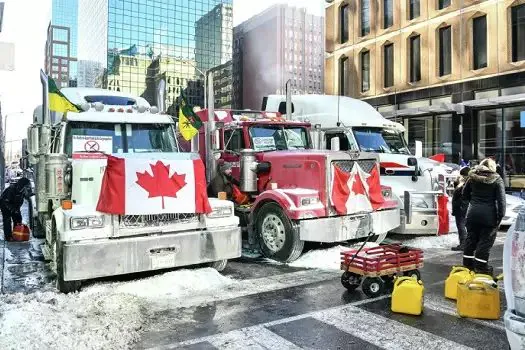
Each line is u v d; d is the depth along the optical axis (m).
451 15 24.25
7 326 4.79
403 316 5.54
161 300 6.16
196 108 11.77
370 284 6.26
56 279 6.84
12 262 8.57
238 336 4.93
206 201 7.00
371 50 29.03
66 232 6.11
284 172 9.00
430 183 10.92
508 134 22.11
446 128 24.70
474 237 7.57
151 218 6.64
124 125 8.30
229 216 7.38
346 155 8.59
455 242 10.31
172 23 116.00
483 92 23.06
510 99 20.56
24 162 11.65
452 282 6.21
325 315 5.58
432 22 25.27
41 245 10.01
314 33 76.00
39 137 8.06
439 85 24.89
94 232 6.25
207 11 115.62
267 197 8.54
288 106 11.50
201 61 114.44
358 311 5.72
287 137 10.30
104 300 5.73
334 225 8.30
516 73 21.45
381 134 12.16
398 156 11.24
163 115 8.80
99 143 8.00
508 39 21.88
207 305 5.96
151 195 6.51
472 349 4.57
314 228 8.14
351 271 6.43
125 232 6.44
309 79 75.50
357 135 11.73
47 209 7.84
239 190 9.70
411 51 26.84
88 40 133.88
